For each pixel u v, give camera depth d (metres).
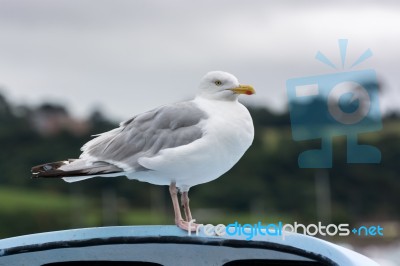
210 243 5.88
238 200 55.66
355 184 54.47
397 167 52.84
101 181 64.50
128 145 7.23
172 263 6.04
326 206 53.84
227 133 7.05
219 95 7.53
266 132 57.06
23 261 6.06
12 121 71.25
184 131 7.12
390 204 53.88
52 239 6.01
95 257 6.04
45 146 68.62
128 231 5.99
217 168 7.13
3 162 69.50
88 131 68.19
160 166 6.98
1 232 62.38
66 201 64.62
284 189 55.41
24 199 64.69
